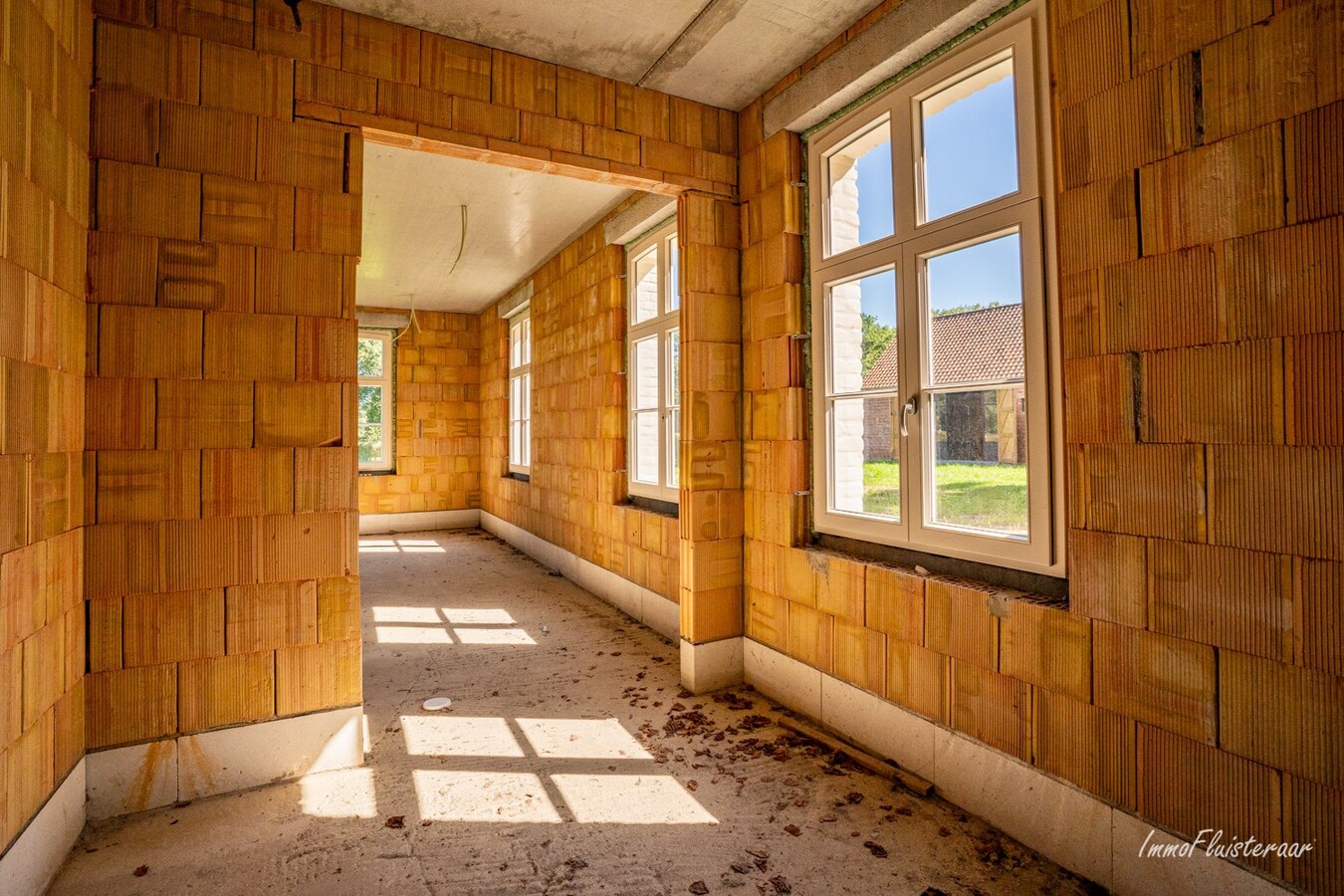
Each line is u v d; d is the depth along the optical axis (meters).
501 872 1.93
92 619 2.15
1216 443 1.61
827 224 2.97
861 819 2.19
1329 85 1.41
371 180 4.18
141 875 1.91
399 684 3.41
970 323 2.34
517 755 2.64
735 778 2.46
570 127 2.91
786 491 3.06
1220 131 1.59
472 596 5.20
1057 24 1.95
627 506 4.79
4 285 1.62
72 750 2.04
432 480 8.75
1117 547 1.81
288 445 2.42
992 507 2.29
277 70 2.40
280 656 2.42
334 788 2.38
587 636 4.20
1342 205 1.40
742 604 3.37
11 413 1.67
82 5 2.08
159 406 2.24
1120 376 1.80
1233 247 1.57
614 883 1.89
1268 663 1.52
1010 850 2.02
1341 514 1.40
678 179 3.18
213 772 2.32
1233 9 1.56
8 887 1.65
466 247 5.71
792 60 2.88
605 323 4.95
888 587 2.52
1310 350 1.44
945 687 2.30
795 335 3.06
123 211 2.19
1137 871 1.77
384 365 8.62
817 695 2.87
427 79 2.62
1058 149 1.97
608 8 2.50
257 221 2.38
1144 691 1.75
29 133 1.74
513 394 7.88
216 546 2.32
